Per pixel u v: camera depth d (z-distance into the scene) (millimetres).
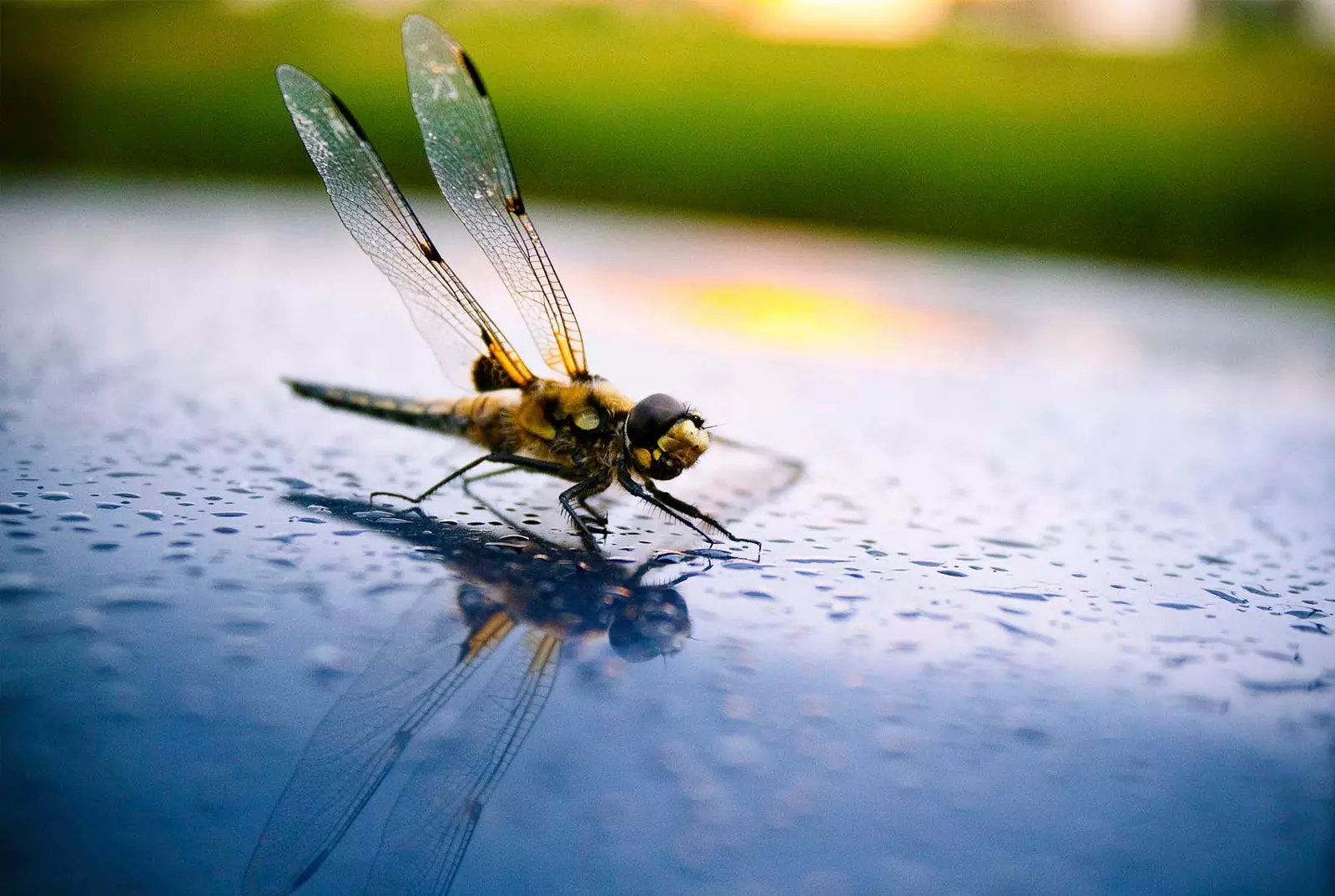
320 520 134
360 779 84
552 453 157
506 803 82
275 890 67
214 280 288
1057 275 557
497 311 256
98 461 144
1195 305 461
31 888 65
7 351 188
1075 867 76
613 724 97
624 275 402
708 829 79
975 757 94
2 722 88
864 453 177
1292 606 127
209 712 93
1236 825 82
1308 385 263
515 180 161
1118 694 110
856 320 337
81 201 504
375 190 162
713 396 207
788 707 103
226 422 164
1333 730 103
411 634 114
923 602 125
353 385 185
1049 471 172
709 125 718
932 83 799
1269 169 646
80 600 114
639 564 131
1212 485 169
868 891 71
